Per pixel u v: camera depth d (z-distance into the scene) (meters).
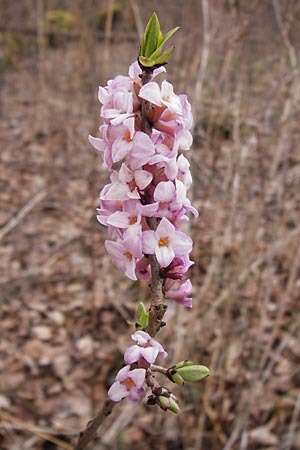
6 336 4.05
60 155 6.21
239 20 3.43
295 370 3.58
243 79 3.92
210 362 3.44
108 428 3.39
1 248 4.95
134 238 1.07
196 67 3.64
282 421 3.36
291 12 3.30
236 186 3.30
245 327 3.44
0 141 7.08
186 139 1.11
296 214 3.87
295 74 3.16
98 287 4.32
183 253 1.10
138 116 1.10
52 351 3.91
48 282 4.52
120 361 3.80
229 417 3.33
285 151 3.31
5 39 9.12
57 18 8.20
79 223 5.03
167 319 3.64
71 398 3.57
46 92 6.55
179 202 1.09
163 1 4.89
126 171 1.08
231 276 3.53
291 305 3.90
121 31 4.97
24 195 5.81
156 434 3.33
